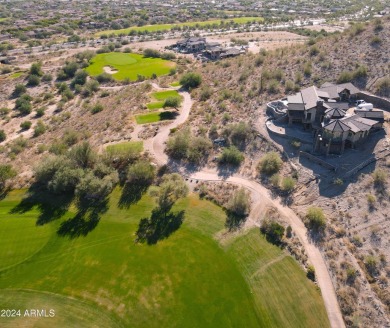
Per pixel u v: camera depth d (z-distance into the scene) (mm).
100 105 108000
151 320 43250
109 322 43312
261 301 44625
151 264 50688
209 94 97938
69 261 51938
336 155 64938
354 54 91250
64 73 153125
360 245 50875
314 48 98938
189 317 43375
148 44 196250
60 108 121188
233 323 42438
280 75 93375
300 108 72625
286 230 53844
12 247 54906
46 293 47250
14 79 151500
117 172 67875
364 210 55469
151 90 111000
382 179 58469
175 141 74000
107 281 48500
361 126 64250
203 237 54656
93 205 62594
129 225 57938
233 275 48312
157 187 65062
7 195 67125
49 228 58375
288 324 41812
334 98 75938
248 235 54125
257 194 61812
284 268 48250
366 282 45562
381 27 95688
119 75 143500
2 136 103500
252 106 84500
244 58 117688
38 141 94688
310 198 59438
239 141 74688
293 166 65375
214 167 69875
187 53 173250
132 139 80312
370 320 41406
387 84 78500
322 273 46969
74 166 69188
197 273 48906
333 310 42688
